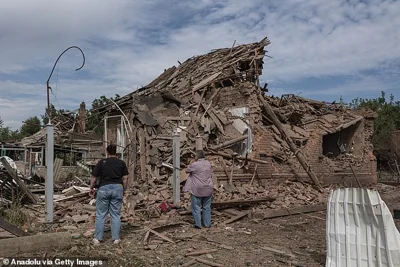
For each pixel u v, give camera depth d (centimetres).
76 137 2470
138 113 1268
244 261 544
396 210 532
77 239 619
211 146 1191
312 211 1024
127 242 621
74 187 1115
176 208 896
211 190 773
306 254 593
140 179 1097
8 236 568
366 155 1694
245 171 1182
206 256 561
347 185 1530
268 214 903
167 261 531
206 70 1538
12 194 908
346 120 1606
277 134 1338
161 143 1162
